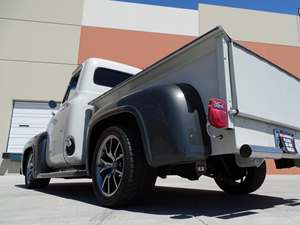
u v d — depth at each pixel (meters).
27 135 9.62
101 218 2.02
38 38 10.57
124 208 2.37
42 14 10.84
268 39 11.95
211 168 2.73
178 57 2.31
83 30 10.91
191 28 11.58
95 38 10.88
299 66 11.85
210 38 2.09
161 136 2.05
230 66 2.02
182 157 1.93
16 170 9.19
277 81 2.52
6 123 9.59
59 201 2.92
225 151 1.94
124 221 1.90
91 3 11.23
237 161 2.21
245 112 2.02
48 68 10.32
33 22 10.72
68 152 3.46
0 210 2.41
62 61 10.46
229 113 1.93
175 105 2.04
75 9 11.09
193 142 1.96
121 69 4.14
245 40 11.76
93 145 2.89
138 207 2.41
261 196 3.35
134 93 2.41
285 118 2.53
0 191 4.00
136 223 1.84
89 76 3.75
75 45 10.70
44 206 2.60
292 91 2.75
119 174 2.39
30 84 10.06
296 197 3.26
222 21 11.84
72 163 3.45
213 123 1.87
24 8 10.80
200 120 2.04
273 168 9.52
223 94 1.95
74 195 3.47
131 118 2.43
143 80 2.62
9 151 9.39
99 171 2.61
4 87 9.90
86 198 3.17
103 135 2.63
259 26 12.04
